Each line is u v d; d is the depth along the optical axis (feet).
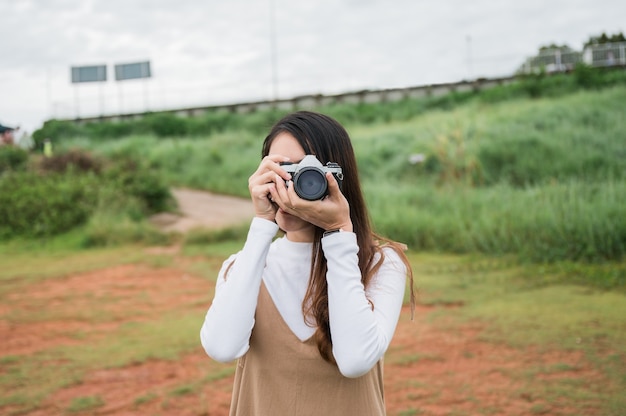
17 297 24.99
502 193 39.65
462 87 81.56
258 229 4.40
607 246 28.66
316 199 4.19
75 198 48.75
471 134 55.06
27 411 12.74
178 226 46.44
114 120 105.40
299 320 4.46
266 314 4.50
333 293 4.16
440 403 12.55
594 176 42.32
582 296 21.53
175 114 99.19
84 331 19.33
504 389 13.12
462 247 32.73
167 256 35.32
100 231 41.55
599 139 48.32
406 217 36.91
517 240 30.71
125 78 123.95
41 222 45.73
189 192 60.54
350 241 4.26
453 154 49.62
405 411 12.11
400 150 57.77
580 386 13.01
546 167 44.96
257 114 86.12
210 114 91.91
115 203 47.85
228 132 80.07
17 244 41.98
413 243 34.83
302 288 4.54
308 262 4.62
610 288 22.80
